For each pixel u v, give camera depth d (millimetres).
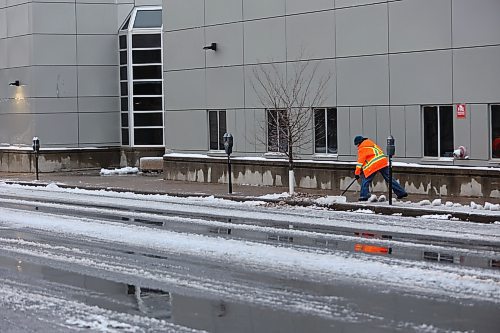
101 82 47688
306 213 23891
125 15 48000
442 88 26688
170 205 27078
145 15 47594
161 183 35281
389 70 28172
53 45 46469
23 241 18984
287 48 31500
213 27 34625
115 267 15328
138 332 10672
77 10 46906
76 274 14773
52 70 46469
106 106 47906
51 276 14648
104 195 31688
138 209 25875
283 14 31594
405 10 27547
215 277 14086
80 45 47094
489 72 25469
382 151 26312
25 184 37625
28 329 10984
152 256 16453
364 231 19688
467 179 25812
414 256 15852
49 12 46312
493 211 21797
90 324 11164
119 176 41562
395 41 27922
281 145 30594
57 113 46656
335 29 29781
